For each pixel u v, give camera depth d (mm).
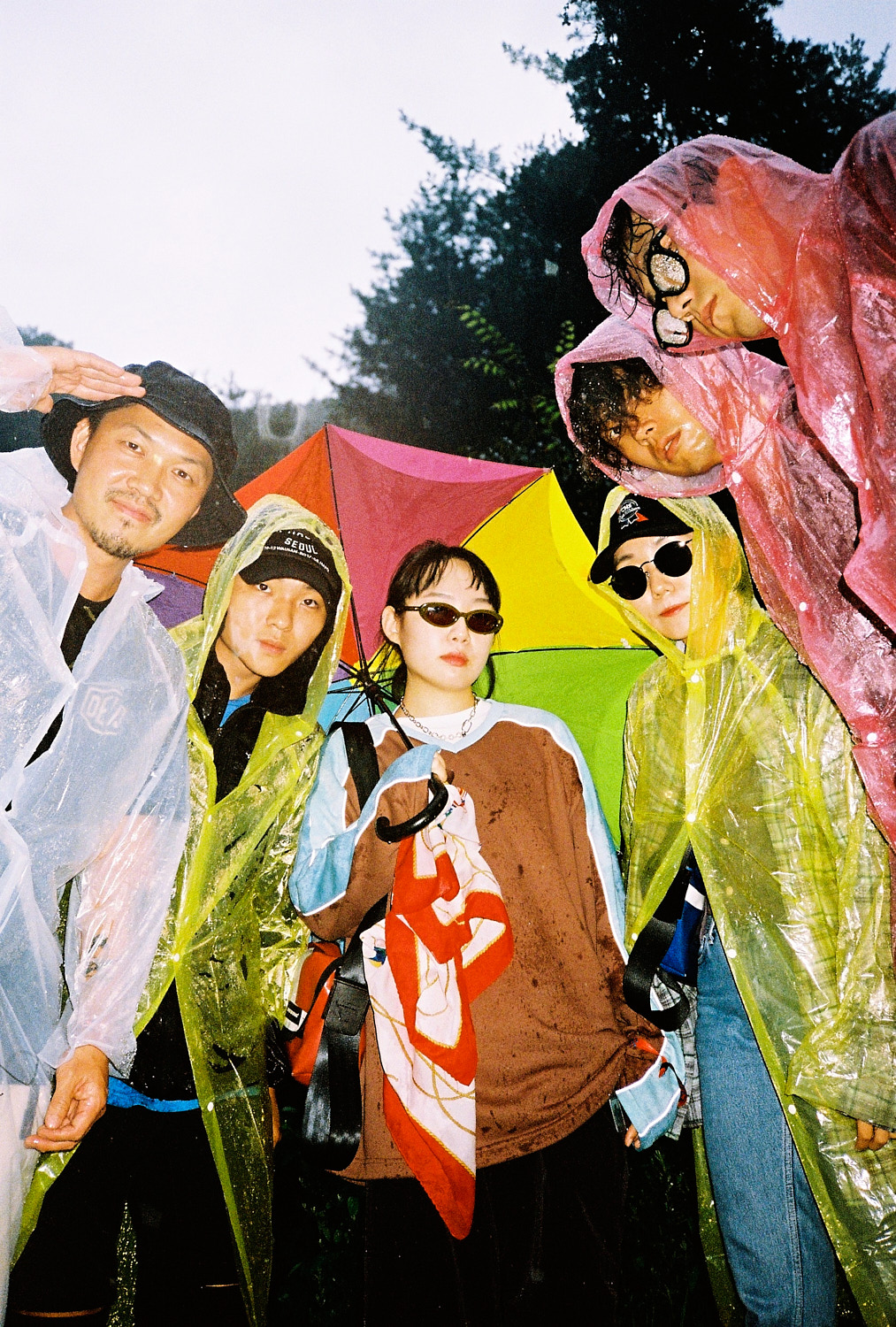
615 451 2779
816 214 2281
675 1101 2527
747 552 2574
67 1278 2328
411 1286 2232
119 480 2490
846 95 8078
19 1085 2293
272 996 2697
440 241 12398
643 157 8984
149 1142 2453
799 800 2566
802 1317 2520
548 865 2492
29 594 2305
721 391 2549
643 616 2840
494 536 3305
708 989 2719
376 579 3205
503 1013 2357
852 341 2229
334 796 2588
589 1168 2342
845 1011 2428
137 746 2451
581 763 2623
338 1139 2281
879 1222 2434
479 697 2930
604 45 8836
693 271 2367
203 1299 2490
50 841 2336
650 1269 3201
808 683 2590
